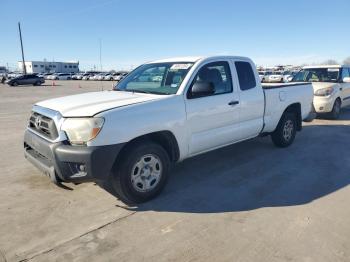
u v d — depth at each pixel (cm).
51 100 455
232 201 417
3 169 548
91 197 428
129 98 428
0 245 317
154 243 321
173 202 414
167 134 429
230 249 310
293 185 472
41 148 392
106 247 314
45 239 328
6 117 1210
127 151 388
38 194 439
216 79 501
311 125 967
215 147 509
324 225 354
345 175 514
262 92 582
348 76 1165
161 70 502
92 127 359
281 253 303
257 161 585
